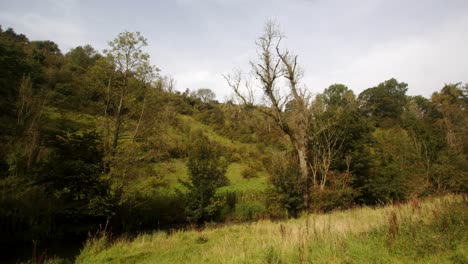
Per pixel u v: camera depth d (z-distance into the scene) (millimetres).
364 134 27031
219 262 7844
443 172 26969
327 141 24266
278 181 20938
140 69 18078
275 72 24703
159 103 19328
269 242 9094
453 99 55906
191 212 20250
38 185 15719
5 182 16609
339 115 26031
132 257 9977
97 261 9719
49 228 14781
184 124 52562
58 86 28984
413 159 29859
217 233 14344
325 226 10117
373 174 26375
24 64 39438
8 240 13578
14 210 14766
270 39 24953
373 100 73000
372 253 6609
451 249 6680
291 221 16422
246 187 32906
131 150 15734
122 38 17453
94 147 16109
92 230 15609
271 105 24953
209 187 20891
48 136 15883
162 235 14062
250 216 22453
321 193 21031
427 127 30438
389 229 7898
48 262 9977
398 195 25344
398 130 39094
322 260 6543
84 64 60594
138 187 15922
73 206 15180
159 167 19828
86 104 17547
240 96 24859
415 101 67562
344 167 25391
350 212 16688
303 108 24141
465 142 40375
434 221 8805
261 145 52344
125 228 16938
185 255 9641
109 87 17531
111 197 15438
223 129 60281
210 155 22781
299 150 23344
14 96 30719
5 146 20109
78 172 14789
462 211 9805
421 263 5992
